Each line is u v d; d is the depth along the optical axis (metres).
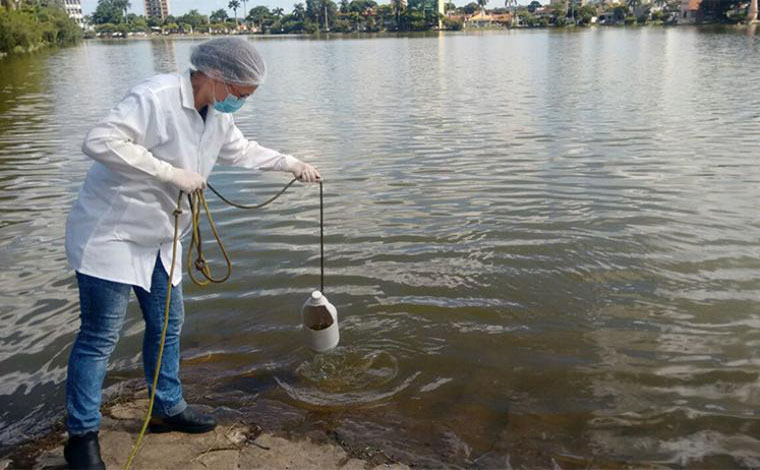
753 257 5.47
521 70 25.66
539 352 4.15
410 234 6.19
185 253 5.81
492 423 3.48
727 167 8.49
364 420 3.51
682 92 16.58
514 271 5.30
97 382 2.96
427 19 134.75
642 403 3.62
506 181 8.05
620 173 8.30
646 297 4.83
